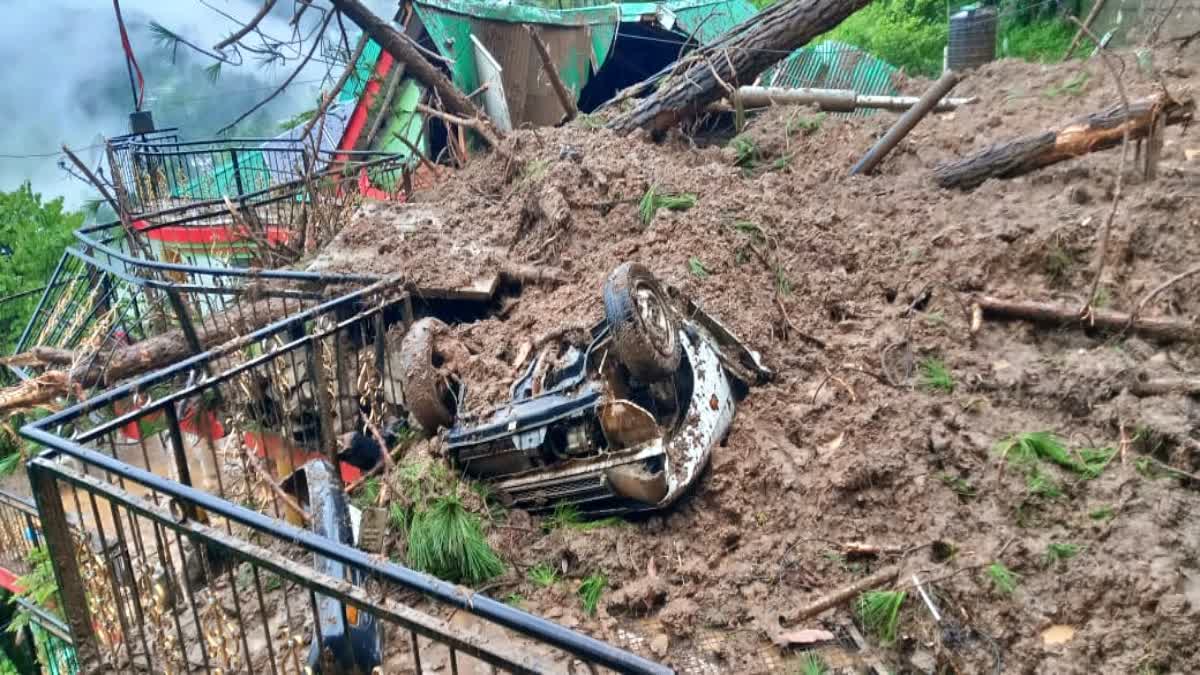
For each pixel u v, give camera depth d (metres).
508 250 7.97
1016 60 10.50
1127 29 12.40
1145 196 6.09
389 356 6.87
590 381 5.07
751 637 4.28
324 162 13.52
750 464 5.10
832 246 6.82
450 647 2.64
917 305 6.20
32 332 10.16
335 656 3.62
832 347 5.93
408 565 4.98
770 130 9.77
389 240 8.17
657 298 5.13
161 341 8.14
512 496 5.30
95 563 3.86
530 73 16.08
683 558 4.83
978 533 4.46
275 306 8.02
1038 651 3.86
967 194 7.25
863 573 4.52
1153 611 3.80
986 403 5.23
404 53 13.23
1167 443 4.61
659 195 7.71
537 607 4.68
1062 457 4.64
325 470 4.95
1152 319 5.40
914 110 8.15
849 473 4.84
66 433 7.18
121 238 10.52
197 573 5.31
